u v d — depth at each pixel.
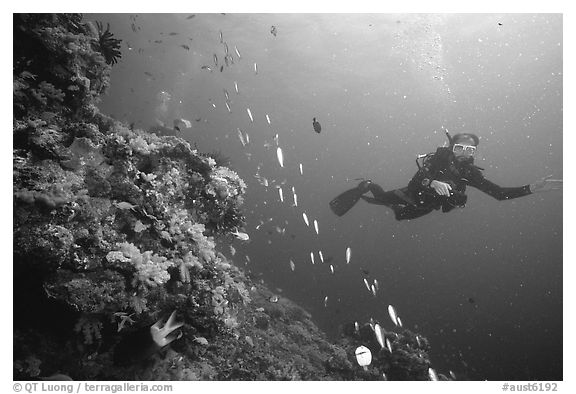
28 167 3.08
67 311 2.94
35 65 3.96
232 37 26.81
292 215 33.50
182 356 4.12
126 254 3.17
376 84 33.88
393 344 7.41
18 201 2.77
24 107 3.72
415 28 24.44
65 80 4.16
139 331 3.28
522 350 19.84
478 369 16.77
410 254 41.94
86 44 4.41
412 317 21.94
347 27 24.23
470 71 30.98
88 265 2.95
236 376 5.18
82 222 3.08
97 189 3.38
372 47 26.83
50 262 2.71
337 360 7.05
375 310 19.95
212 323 3.94
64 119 4.04
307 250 26.34
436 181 5.89
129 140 3.88
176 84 37.53
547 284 40.50
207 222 4.68
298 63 30.02
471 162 6.43
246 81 35.06
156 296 3.40
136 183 3.72
